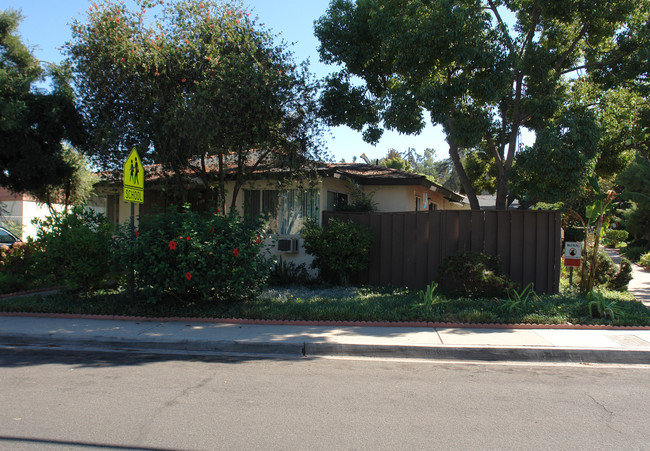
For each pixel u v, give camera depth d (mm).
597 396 5332
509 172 12008
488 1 13828
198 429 4270
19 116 11492
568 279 13250
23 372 6055
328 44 14594
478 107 12531
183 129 10297
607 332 7980
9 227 22016
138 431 4207
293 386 5582
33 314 9047
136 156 9320
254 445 3959
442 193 18078
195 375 5988
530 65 12633
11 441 3977
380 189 15812
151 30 11102
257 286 9914
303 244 12461
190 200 14586
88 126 11992
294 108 11359
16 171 12133
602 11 12164
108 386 5488
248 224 9688
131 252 8945
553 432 4301
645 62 12906
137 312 9016
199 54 10633
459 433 4258
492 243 11359
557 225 11109
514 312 8945
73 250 9789
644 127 15602
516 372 6332
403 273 12016
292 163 11383
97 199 19453
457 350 7020
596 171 17625
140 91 10625
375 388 5547
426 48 11648
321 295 10992
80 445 3918
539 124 12398
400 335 7730
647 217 25781
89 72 10672
